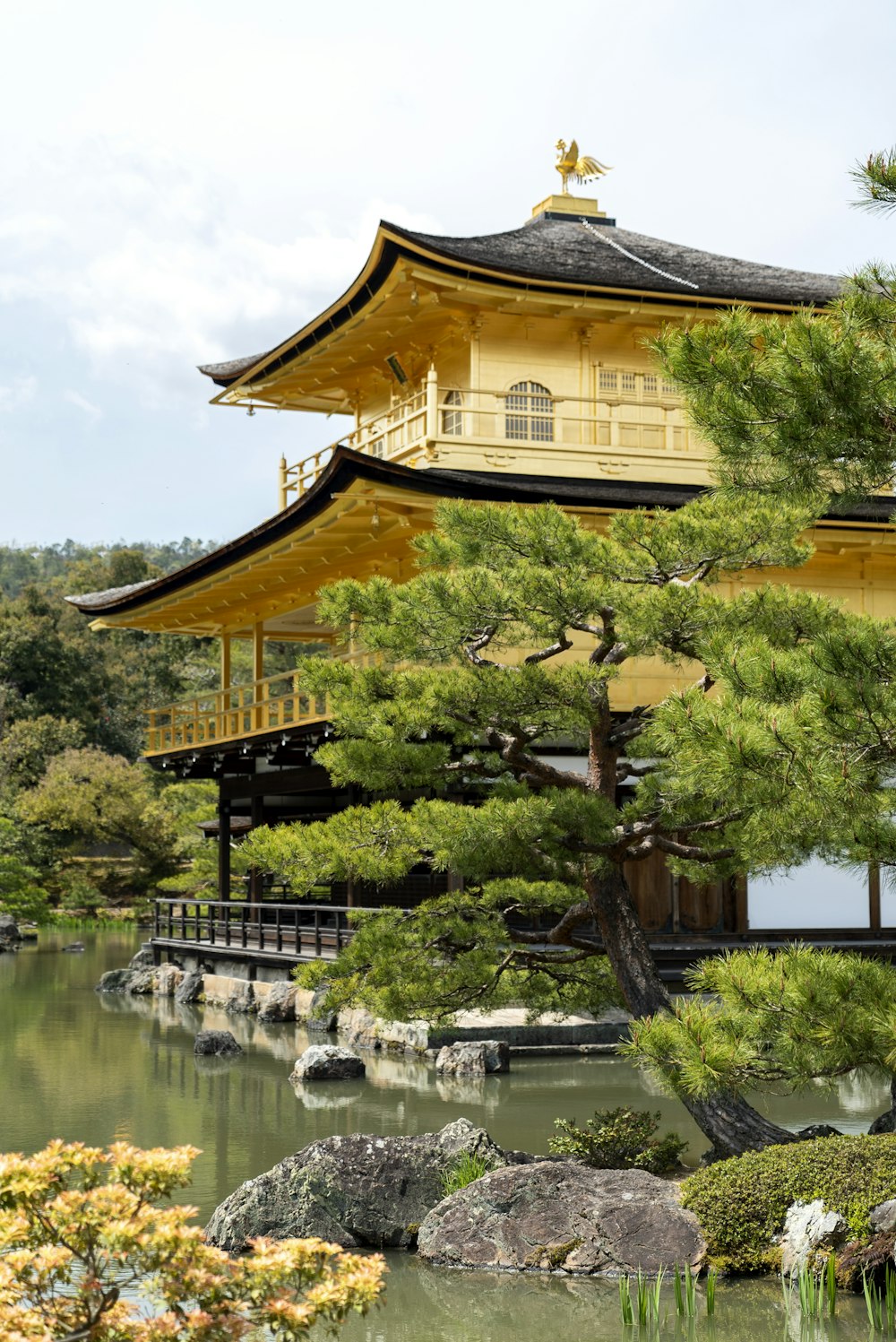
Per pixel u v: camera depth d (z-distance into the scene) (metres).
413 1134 14.38
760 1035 9.58
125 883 61.47
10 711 74.44
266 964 26.92
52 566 153.25
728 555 12.38
